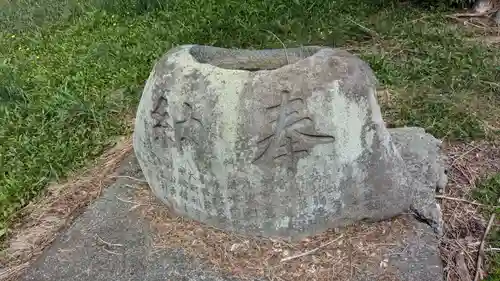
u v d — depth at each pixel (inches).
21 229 138.0
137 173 142.4
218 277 109.3
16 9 271.6
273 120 103.0
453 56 179.9
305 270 108.7
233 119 104.0
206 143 107.0
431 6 214.7
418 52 186.1
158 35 214.4
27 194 146.3
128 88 184.1
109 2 248.1
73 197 143.4
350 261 109.4
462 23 205.3
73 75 197.2
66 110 172.6
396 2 220.5
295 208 109.6
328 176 106.7
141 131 117.9
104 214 129.1
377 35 197.6
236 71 105.8
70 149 157.9
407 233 114.3
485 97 164.4
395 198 113.0
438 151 135.1
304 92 102.3
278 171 105.7
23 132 170.1
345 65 104.4
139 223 124.3
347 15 210.2
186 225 120.3
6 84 189.6
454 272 114.0
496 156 144.4
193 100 107.1
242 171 106.7
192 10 228.2
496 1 207.8
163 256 115.1
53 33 238.5
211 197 112.9
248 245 113.7
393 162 111.0
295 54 120.5
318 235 114.1
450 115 156.6
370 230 114.7
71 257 119.6
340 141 104.0
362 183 109.6
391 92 168.4
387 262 108.8
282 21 211.3
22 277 118.2
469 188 134.3
